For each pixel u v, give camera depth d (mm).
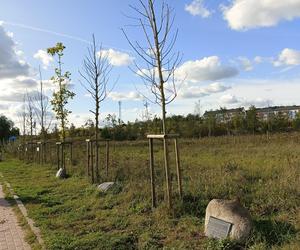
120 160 18688
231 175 11281
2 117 70375
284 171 11430
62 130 23281
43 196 12570
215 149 24484
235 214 6613
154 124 44281
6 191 14352
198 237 6953
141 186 10836
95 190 11875
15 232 8711
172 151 24953
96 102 14836
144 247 6750
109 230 8031
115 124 51438
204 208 8453
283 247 5789
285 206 7895
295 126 50281
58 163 20141
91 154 14398
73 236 7754
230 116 53438
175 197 9234
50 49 22516
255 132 50312
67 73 23141
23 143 36500
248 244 6230
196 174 12055
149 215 8648
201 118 54406
